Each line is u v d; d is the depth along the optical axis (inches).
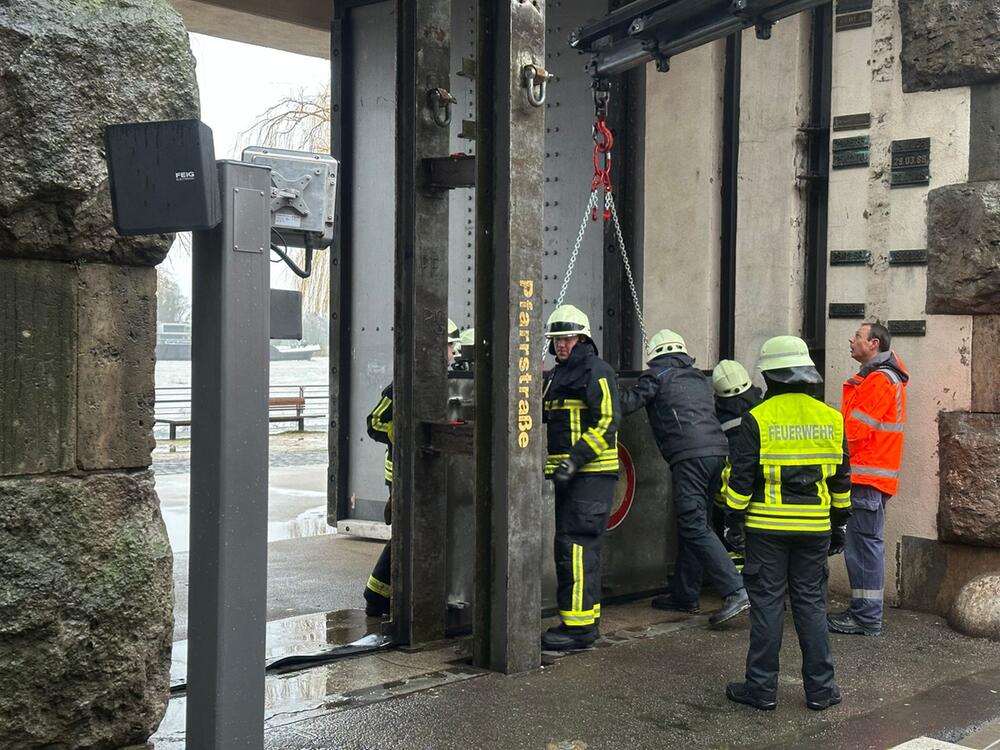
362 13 367.6
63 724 124.3
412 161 234.5
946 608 277.1
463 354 276.1
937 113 277.3
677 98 327.3
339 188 370.9
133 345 130.7
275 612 273.7
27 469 122.0
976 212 269.0
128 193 110.3
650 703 201.6
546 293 347.3
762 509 200.2
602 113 293.6
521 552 218.1
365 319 370.9
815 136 316.8
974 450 270.4
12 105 119.0
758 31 255.1
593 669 221.9
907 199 282.7
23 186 119.6
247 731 113.7
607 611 275.7
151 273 132.5
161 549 132.3
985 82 269.6
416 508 237.1
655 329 332.2
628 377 281.1
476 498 219.6
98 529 126.6
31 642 121.4
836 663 233.1
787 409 201.2
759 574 201.0
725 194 327.3
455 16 364.2
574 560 234.5
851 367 293.1
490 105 215.8
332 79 372.8
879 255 288.8
